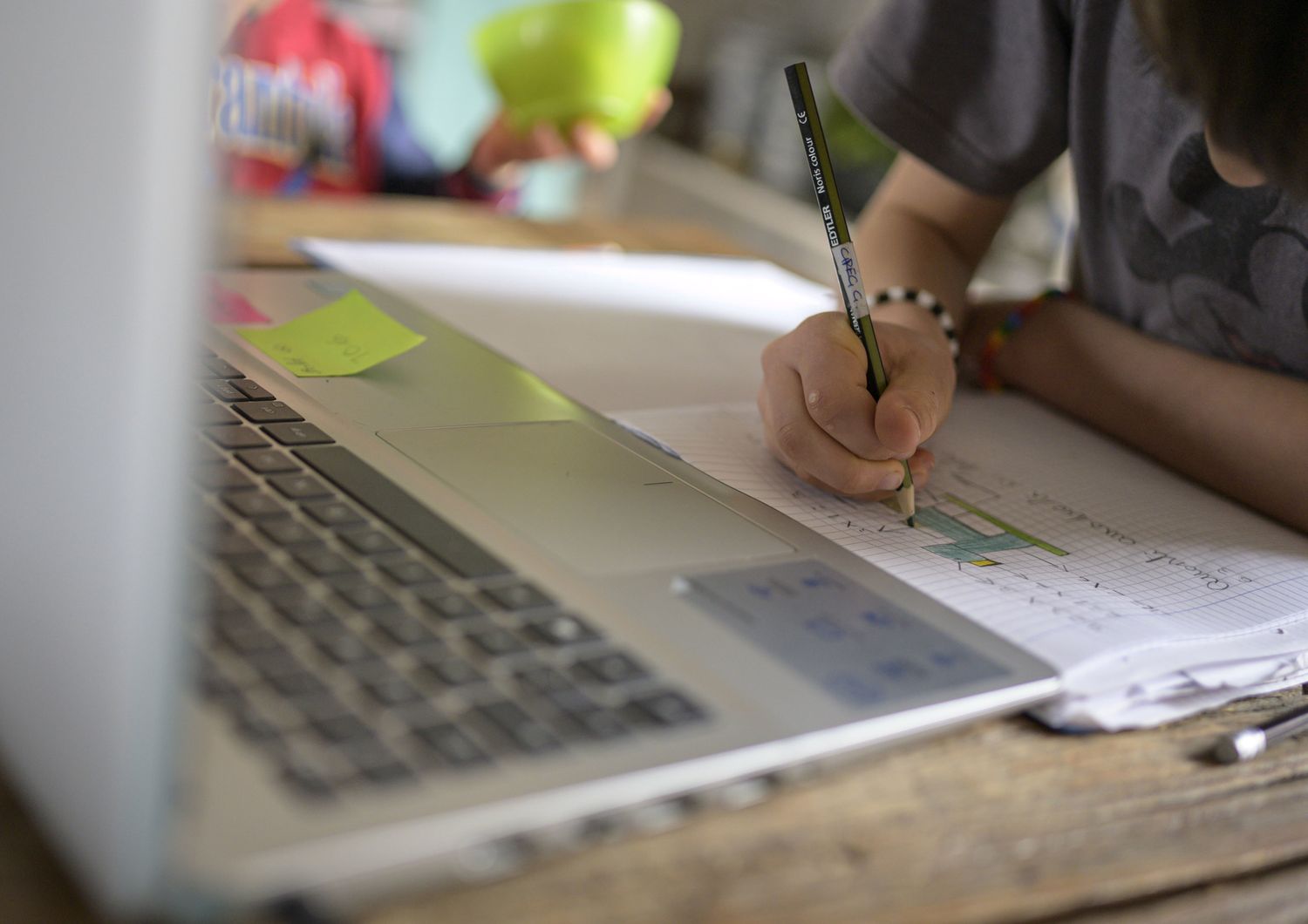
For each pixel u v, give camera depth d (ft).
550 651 1.19
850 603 1.52
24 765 0.98
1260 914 1.23
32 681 0.97
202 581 1.16
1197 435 2.42
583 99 3.62
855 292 1.98
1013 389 2.82
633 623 1.31
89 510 0.88
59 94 0.89
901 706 1.27
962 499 2.10
